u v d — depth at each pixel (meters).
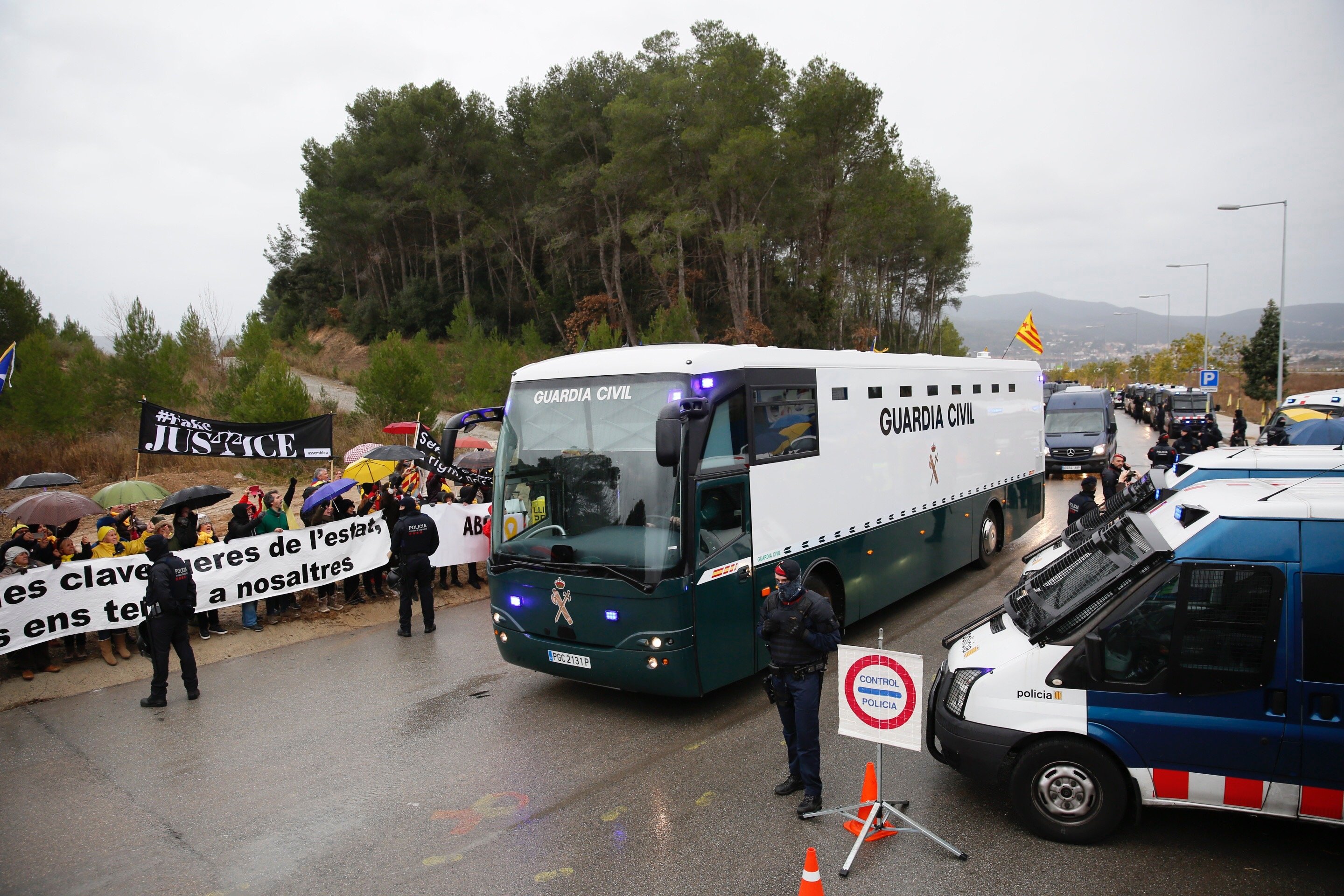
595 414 7.36
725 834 5.35
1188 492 5.63
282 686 8.66
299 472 21.62
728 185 39.66
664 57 44.44
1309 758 4.58
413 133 59.16
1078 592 5.33
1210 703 4.76
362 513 12.22
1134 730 4.88
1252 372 44.94
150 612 8.05
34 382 21.84
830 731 7.05
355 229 62.69
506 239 63.34
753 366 7.71
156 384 24.67
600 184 43.38
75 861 5.31
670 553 6.80
